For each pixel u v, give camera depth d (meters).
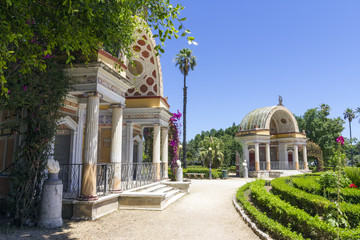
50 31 5.09
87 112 7.37
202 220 7.16
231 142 32.97
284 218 6.25
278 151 31.41
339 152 4.39
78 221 6.70
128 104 13.33
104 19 5.11
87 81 7.48
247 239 5.49
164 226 6.46
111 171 8.49
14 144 7.79
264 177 26.30
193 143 63.38
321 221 4.96
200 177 25.00
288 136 30.12
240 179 23.88
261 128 27.84
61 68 7.04
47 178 6.66
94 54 7.50
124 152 13.09
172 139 15.66
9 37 3.75
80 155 9.56
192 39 4.34
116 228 6.18
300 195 7.55
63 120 7.93
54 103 6.76
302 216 5.29
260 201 8.10
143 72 13.35
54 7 4.48
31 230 5.86
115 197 8.21
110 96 8.17
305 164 30.45
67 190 8.67
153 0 4.73
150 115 13.13
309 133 36.97
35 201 6.45
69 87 7.21
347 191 7.73
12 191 6.38
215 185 17.33
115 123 8.72
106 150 12.61
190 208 8.90
